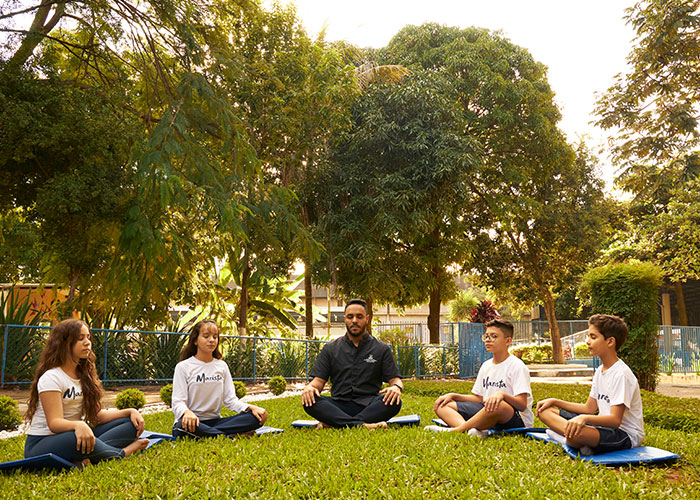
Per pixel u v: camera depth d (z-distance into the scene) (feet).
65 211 36.88
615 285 37.70
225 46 49.90
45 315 47.96
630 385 15.17
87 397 15.26
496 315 67.21
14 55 38.27
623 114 61.11
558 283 88.33
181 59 46.19
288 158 57.21
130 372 41.47
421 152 60.90
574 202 85.61
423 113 60.39
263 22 55.52
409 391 39.58
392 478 12.83
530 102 70.79
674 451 15.87
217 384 18.76
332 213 61.36
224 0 50.65
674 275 80.84
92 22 45.32
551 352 89.76
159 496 12.14
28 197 41.86
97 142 37.81
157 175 36.96
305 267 62.59
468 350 61.41
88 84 46.93
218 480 12.90
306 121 56.49
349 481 12.62
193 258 46.88
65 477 13.44
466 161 58.29
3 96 35.14
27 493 12.14
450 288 76.48
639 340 36.99
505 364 18.94
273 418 24.58
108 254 45.68
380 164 61.72
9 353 36.04
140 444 16.08
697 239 73.67
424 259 66.69
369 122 59.00
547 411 16.43
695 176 61.82
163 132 39.09
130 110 48.47
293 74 55.93
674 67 58.54
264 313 70.69
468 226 77.82
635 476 13.17
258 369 49.90
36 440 14.42
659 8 55.52
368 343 20.18
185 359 18.94
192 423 17.40
